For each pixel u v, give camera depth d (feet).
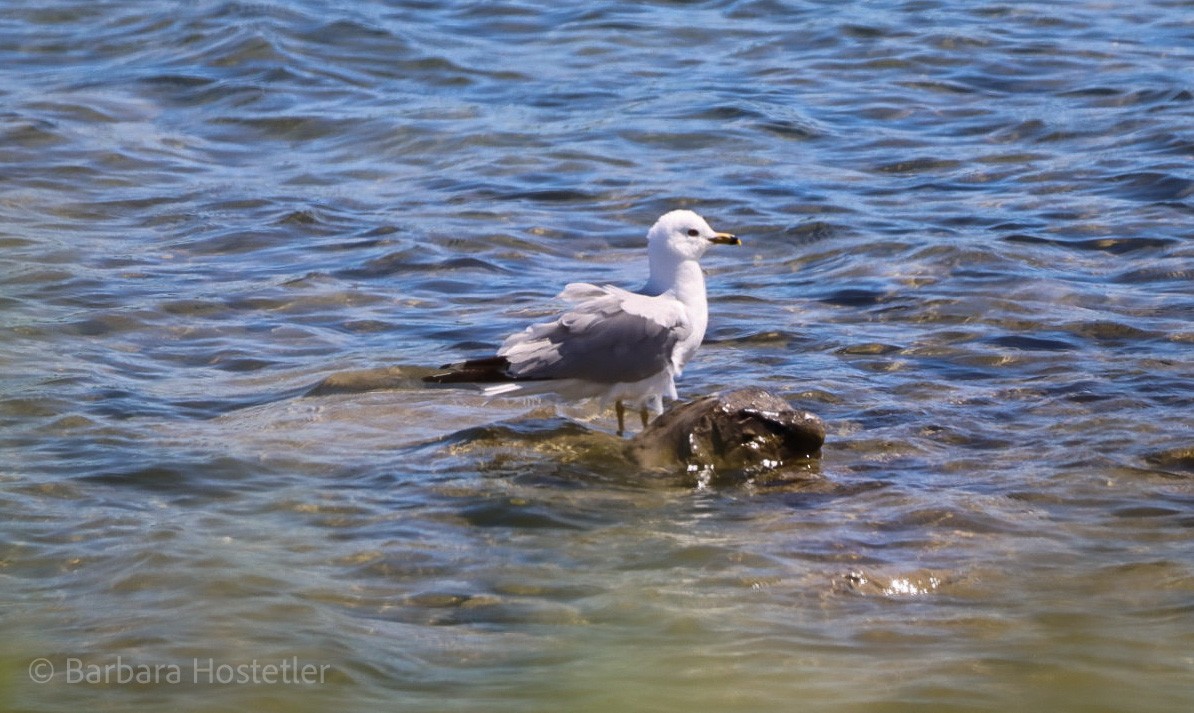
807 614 31.96
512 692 28.27
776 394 43.96
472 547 35.58
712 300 56.13
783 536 36.19
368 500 38.40
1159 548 35.19
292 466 40.68
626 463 41.24
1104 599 32.60
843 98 81.05
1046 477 39.60
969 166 70.69
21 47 89.76
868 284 56.85
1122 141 72.59
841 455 41.73
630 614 31.89
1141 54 86.02
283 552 35.04
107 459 40.60
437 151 74.54
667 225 45.03
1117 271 57.21
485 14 96.32
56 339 51.03
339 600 32.58
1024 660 29.68
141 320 53.16
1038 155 71.61
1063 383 46.47
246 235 63.31
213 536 35.88
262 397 46.42
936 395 46.09
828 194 67.62
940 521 36.88
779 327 52.70
